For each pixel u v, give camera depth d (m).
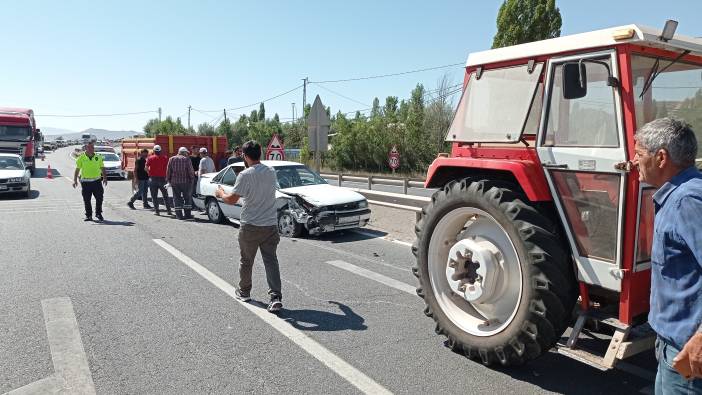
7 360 4.25
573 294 3.88
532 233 3.82
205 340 4.73
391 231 10.77
